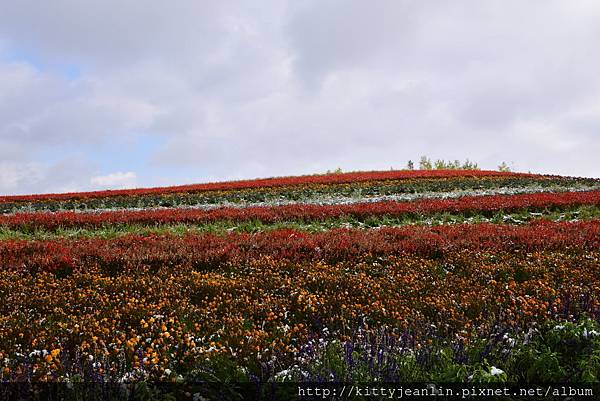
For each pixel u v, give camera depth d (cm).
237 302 901
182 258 1210
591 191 2470
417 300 891
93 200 2906
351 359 593
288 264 1158
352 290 959
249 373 609
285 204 2439
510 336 674
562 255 1170
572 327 658
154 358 618
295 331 755
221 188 3319
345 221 1859
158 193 3198
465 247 1295
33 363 620
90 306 872
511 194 2512
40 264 1152
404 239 1375
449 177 3706
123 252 1243
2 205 2761
